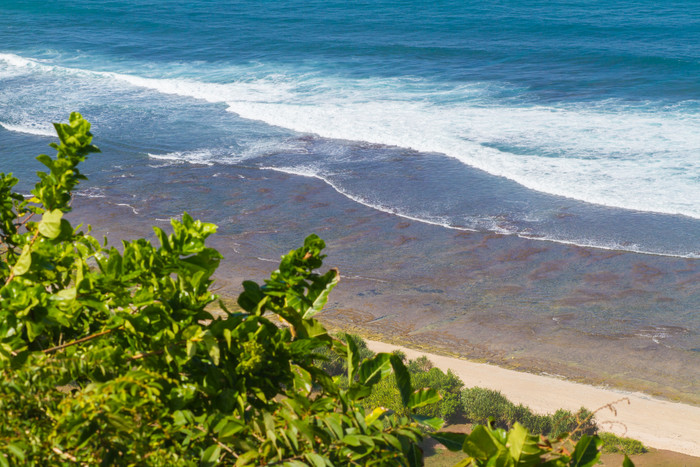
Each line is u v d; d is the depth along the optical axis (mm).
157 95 52500
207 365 2270
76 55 69438
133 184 34438
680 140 38500
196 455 2045
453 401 18578
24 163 37094
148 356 2184
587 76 58000
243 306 2523
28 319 2092
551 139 39625
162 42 77312
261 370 2332
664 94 50625
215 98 50875
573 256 27062
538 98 50250
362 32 82938
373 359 2260
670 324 22688
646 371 20547
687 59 62281
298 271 2531
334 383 2371
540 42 74438
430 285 25469
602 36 77250
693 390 19609
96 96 52000
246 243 28500
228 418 2018
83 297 2236
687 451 16672
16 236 3076
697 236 27844
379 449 2027
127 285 2262
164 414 2029
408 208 31422
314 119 44562
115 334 2312
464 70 61406
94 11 98875
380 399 14906
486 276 26000
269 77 58688
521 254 27344
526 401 19016
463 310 23969
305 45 74125
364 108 47406
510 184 33500
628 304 23906
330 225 30078
